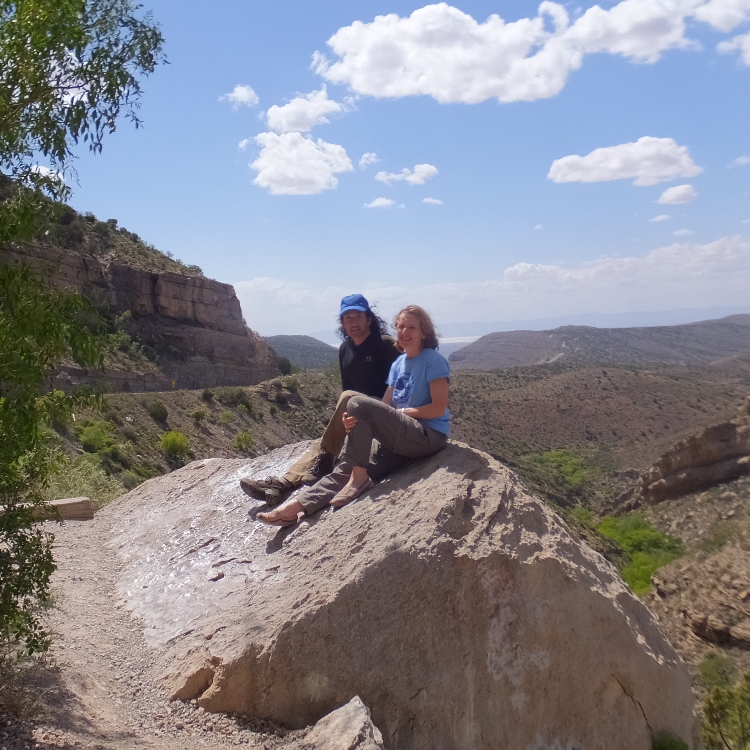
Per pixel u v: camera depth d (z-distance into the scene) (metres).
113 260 75.19
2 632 3.55
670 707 4.63
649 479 47.03
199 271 86.88
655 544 40.41
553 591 4.23
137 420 48.97
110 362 64.12
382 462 5.20
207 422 56.62
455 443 5.18
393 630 4.01
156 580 5.36
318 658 3.94
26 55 3.34
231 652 4.01
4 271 3.14
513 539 4.27
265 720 3.88
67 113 3.48
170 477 7.97
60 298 3.26
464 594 4.08
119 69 3.52
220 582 4.87
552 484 57.00
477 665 4.04
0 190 3.45
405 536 4.25
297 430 65.25
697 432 45.88
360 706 3.60
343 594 4.04
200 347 78.06
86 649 4.30
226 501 6.37
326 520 4.89
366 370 5.63
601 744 4.34
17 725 3.03
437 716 3.93
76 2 3.36
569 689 4.26
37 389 3.18
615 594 4.59
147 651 4.42
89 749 3.01
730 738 10.03
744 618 23.11
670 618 26.28
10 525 3.45
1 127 3.42
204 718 3.81
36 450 3.62
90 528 7.20
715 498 42.44
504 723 4.06
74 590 5.35
